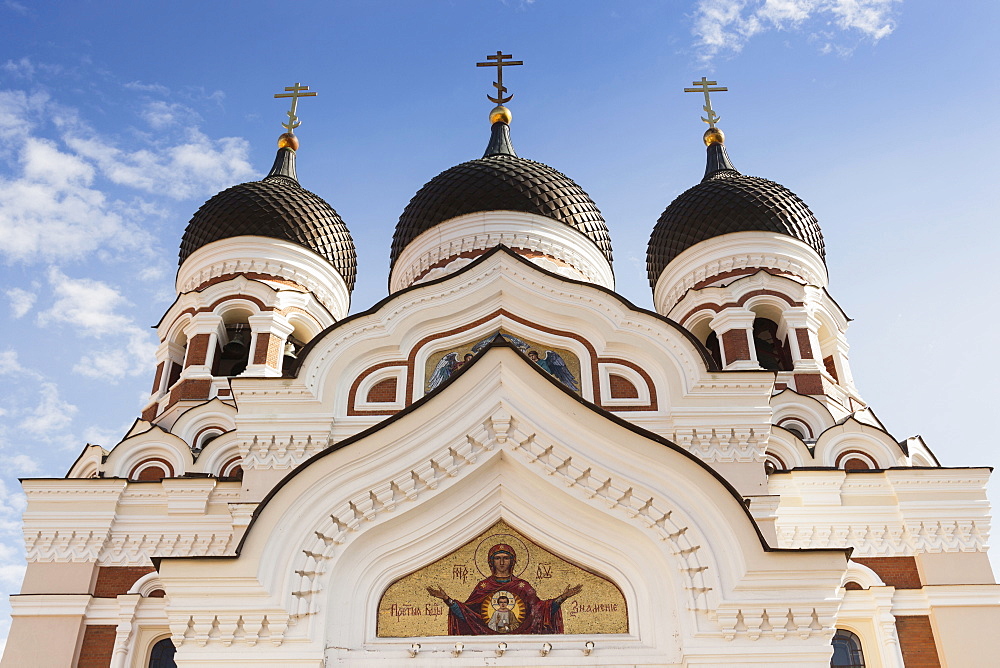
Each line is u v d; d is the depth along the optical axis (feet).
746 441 57.26
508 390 46.21
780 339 89.20
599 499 44.39
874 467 72.59
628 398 58.13
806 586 41.37
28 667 60.59
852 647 63.87
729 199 98.02
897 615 64.13
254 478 56.39
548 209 91.91
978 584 64.59
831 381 86.17
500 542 45.37
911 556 66.59
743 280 89.76
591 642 41.75
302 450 56.90
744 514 42.55
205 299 88.17
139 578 64.69
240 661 40.11
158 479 68.54
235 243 95.25
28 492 66.80
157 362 89.92
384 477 44.21
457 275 60.95
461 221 90.43
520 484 46.01
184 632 40.52
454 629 42.91
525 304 60.64
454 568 44.60
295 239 97.35
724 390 57.88
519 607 43.55
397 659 41.16
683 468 43.93
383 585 43.88
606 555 44.47
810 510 67.72
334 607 42.37
